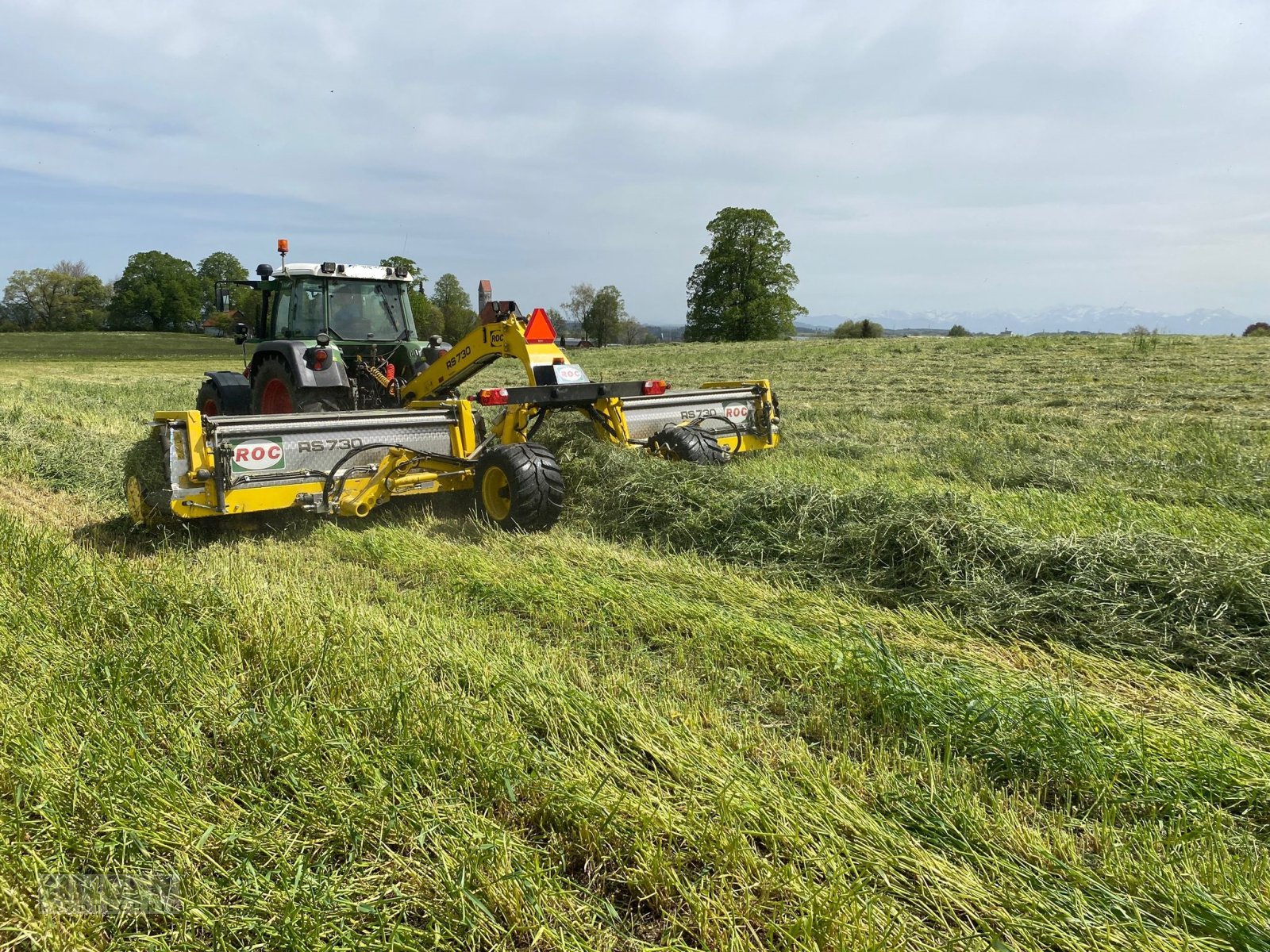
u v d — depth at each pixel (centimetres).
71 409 1398
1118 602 379
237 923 201
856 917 195
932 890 211
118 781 248
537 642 384
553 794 246
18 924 202
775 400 817
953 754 278
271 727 274
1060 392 1367
